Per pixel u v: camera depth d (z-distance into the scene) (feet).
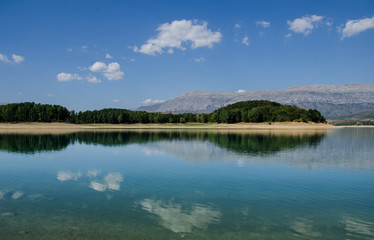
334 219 55.72
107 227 50.24
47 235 46.78
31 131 392.68
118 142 219.00
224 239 46.21
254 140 241.35
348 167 110.32
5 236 46.26
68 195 70.03
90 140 239.09
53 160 127.44
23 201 65.05
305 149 170.71
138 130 448.65
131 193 72.18
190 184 81.92
